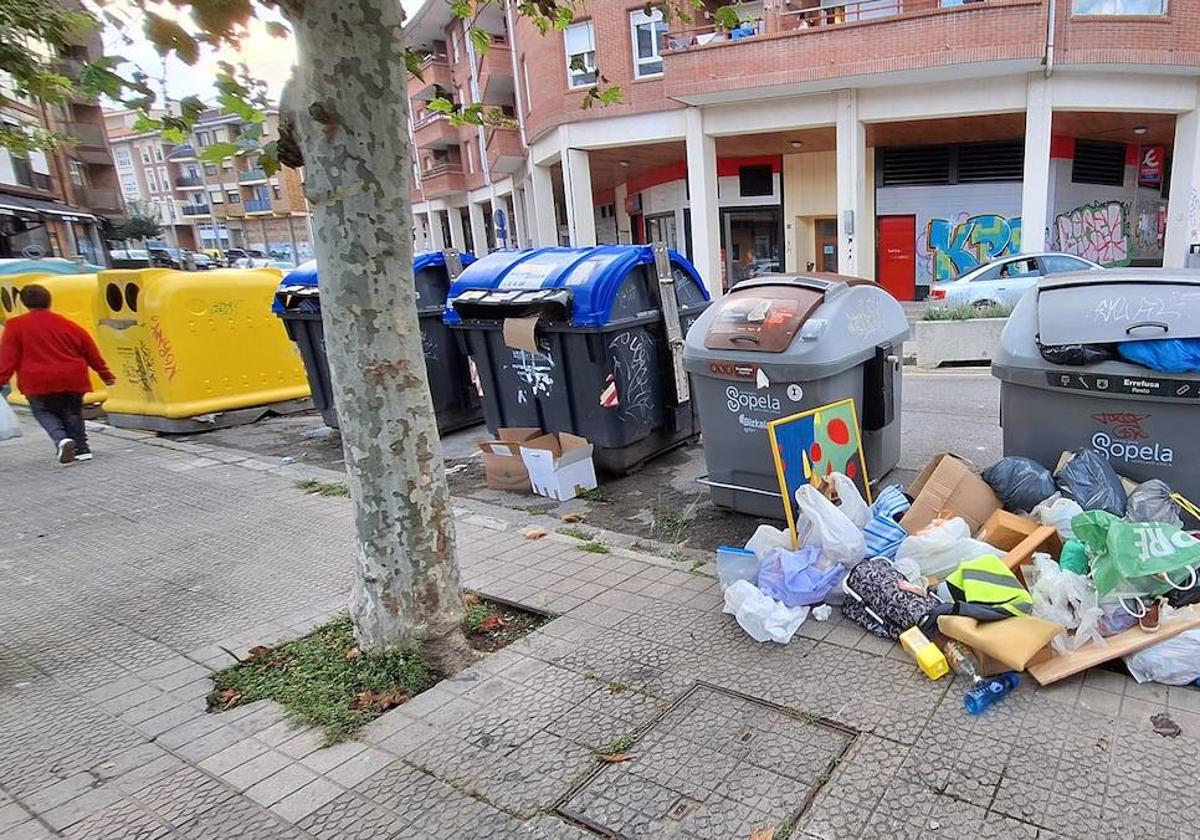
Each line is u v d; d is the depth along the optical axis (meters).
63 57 4.35
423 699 2.98
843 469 4.20
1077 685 2.71
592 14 17.30
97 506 5.94
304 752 2.71
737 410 4.59
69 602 4.20
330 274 2.94
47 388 6.98
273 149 3.12
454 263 7.57
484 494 5.83
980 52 13.59
